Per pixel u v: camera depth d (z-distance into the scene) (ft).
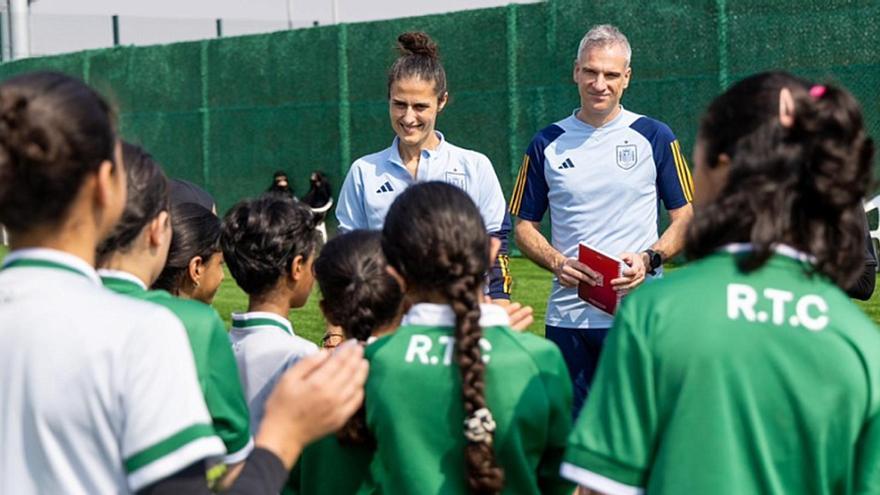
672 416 6.62
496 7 50.44
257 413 10.66
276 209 11.00
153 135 64.59
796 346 6.56
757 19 44.37
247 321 10.92
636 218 17.04
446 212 8.17
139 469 5.78
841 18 42.86
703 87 45.50
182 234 10.69
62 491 5.84
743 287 6.70
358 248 10.37
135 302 6.13
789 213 6.63
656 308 6.79
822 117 6.62
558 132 17.40
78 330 5.87
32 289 5.99
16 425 5.89
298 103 57.93
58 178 5.83
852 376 6.54
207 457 6.12
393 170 16.63
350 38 55.62
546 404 8.19
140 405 5.80
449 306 8.28
